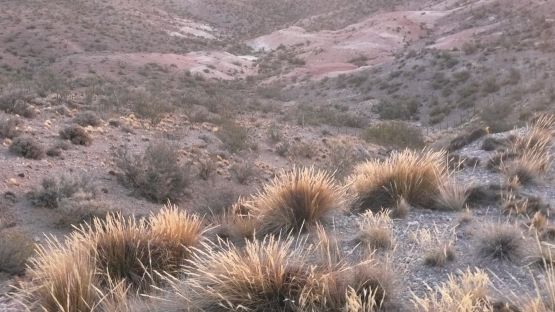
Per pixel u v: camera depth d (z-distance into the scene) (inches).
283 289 175.0
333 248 224.8
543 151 399.9
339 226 276.2
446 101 1464.1
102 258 221.6
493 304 168.1
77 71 2054.6
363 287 176.2
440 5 3294.8
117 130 658.2
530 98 1203.2
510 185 321.1
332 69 2468.0
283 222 273.3
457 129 1154.0
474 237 240.7
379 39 2834.6
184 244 238.7
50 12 3129.9
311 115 1095.6
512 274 205.5
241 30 4133.9
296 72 2486.5
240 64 2790.4
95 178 472.7
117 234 230.7
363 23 3289.9
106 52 2534.5
